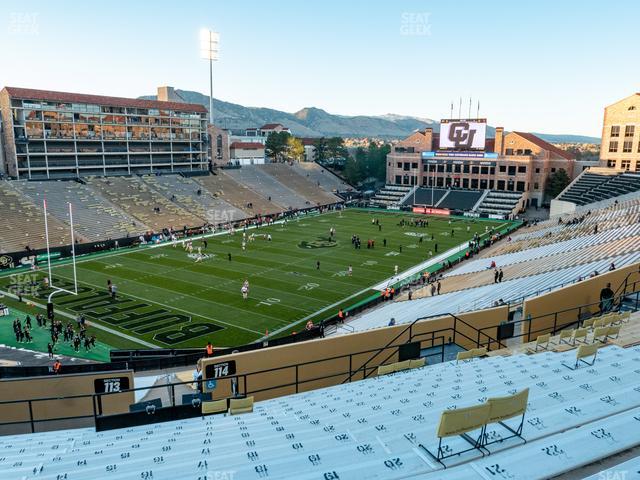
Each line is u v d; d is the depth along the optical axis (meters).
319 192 106.75
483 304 28.38
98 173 80.56
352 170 119.00
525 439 6.75
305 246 62.75
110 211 69.38
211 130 101.25
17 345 31.59
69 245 56.84
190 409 12.93
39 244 56.09
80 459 9.20
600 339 15.26
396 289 44.28
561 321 21.91
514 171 100.25
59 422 18.58
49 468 8.84
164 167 91.25
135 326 35.38
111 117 80.06
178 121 90.88
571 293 22.05
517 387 9.95
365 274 49.81
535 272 36.72
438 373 13.38
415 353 17.16
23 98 68.81
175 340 33.03
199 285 45.22
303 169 117.31
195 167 96.44
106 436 11.67
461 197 101.25
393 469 6.15
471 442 6.70
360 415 10.16
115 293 42.16
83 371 24.14
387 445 7.27
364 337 19.12
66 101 73.81
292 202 96.19
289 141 130.75
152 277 47.66
